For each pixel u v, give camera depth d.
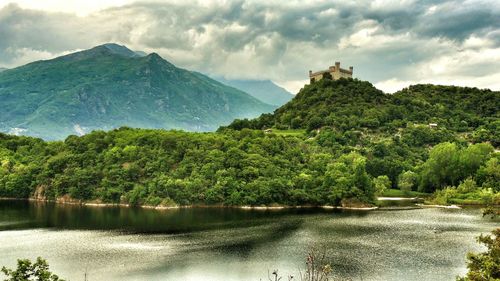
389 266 92.19
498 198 174.12
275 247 110.00
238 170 196.62
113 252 105.12
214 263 95.62
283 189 187.62
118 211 172.50
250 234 126.44
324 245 111.62
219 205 187.75
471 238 118.69
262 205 186.12
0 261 97.25
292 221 148.75
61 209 175.88
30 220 149.88
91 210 174.25
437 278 84.06
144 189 189.25
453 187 199.62
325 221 148.25
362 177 190.25
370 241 115.81
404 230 130.75
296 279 84.00
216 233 128.12
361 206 183.88
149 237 122.62
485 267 53.56
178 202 186.25
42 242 115.81
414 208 181.38
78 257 100.44
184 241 117.31
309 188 194.25
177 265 94.06
